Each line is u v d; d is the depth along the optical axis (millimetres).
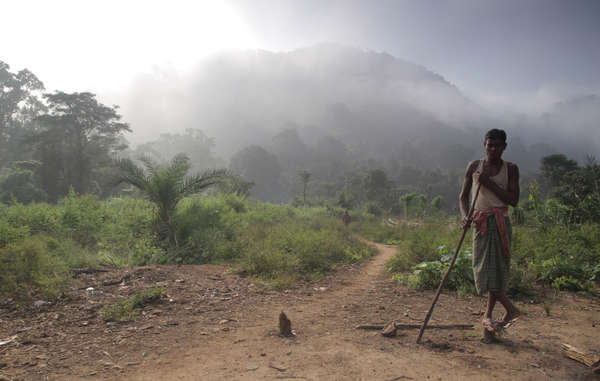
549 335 2846
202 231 8383
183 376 2082
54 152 48719
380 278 5922
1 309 3473
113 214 10547
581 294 4285
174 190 8539
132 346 2607
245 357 2383
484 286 2615
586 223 8703
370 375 2082
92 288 4297
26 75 63188
